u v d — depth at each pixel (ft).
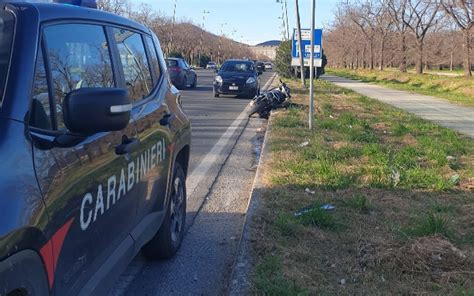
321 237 16.08
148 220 13.04
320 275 13.52
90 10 11.18
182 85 87.04
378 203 19.72
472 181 23.30
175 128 15.34
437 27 150.20
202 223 19.19
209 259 15.90
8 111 7.55
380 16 183.01
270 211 18.35
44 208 7.50
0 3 8.59
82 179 8.86
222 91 73.67
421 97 85.61
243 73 75.31
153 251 15.15
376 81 151.43
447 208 19.02
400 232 16.14
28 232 6.97
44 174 7.72
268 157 27.68
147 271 14.92
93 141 9.57
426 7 136.56
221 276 14.76
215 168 28.35
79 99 7.99
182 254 16.21
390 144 33.17
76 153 8.81
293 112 49.65
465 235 16.31
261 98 51.31
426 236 15.75
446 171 25.25
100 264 9.90
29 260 7.04
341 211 18.62
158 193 13.82
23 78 7.91
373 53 215.31
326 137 34.86
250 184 25.08
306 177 23.15
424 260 13.98
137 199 11.99
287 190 21.24
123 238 11.27
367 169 24.48
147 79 14.42
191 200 22.06
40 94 8.39
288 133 36.09
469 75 113.70
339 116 49.21
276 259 14.03
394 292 12.70
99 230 9.70
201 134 39.99
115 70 11.76
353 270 13.84
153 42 15.88
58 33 9.35
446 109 64.28
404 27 160.56
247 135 40.50
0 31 8.27
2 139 7.20
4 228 6.49
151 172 13.00
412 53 166.50
